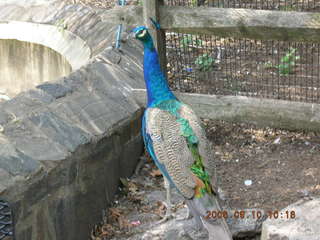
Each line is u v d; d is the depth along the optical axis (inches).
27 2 180.7
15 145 99.5
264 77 148.2
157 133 97.1
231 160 124.8
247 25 116.8
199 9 121.0
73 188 104.7
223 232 88.4
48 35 166.6
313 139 129.0
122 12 128.7
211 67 152.9
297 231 90.0
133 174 126.1
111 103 121.7
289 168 120.0
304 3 171.2
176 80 146.1
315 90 141.2
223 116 125.3
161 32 128.0
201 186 92.4
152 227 108.1
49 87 118.3
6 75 177.6
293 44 163.8
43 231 98.3
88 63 130.5
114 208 116.0
